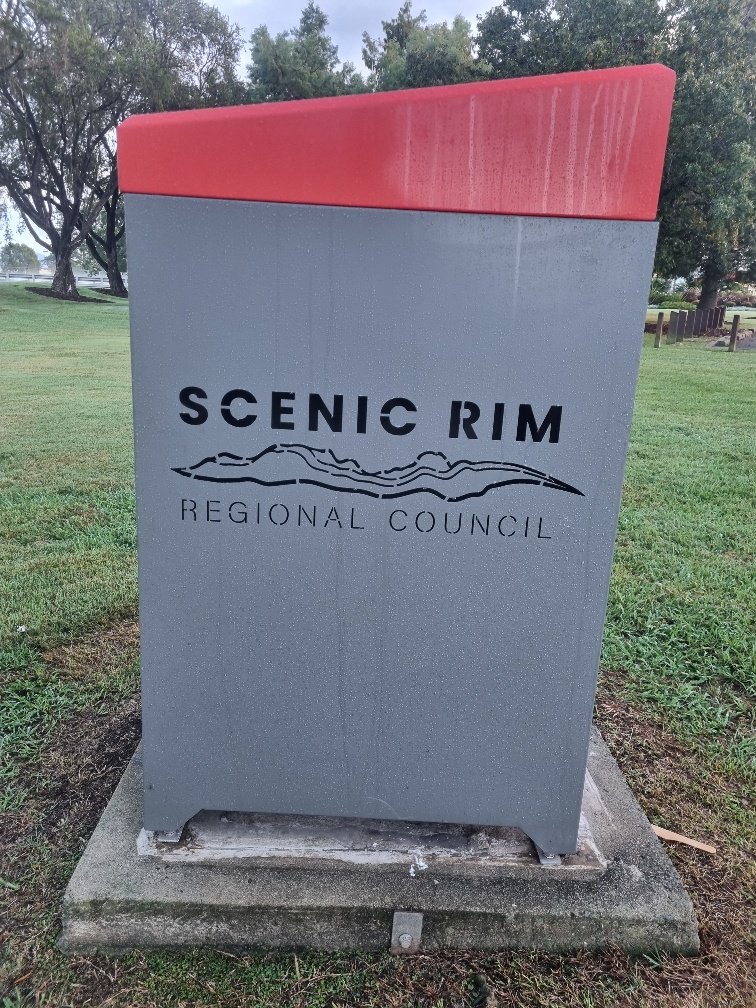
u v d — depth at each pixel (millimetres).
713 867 2012
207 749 1783
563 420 1538
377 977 1699
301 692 1734
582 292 1469
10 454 6141
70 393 9297
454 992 1663
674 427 7617
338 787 1809
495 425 1543
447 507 1596
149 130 1405
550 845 1820
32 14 24438
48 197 29109
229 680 1730
